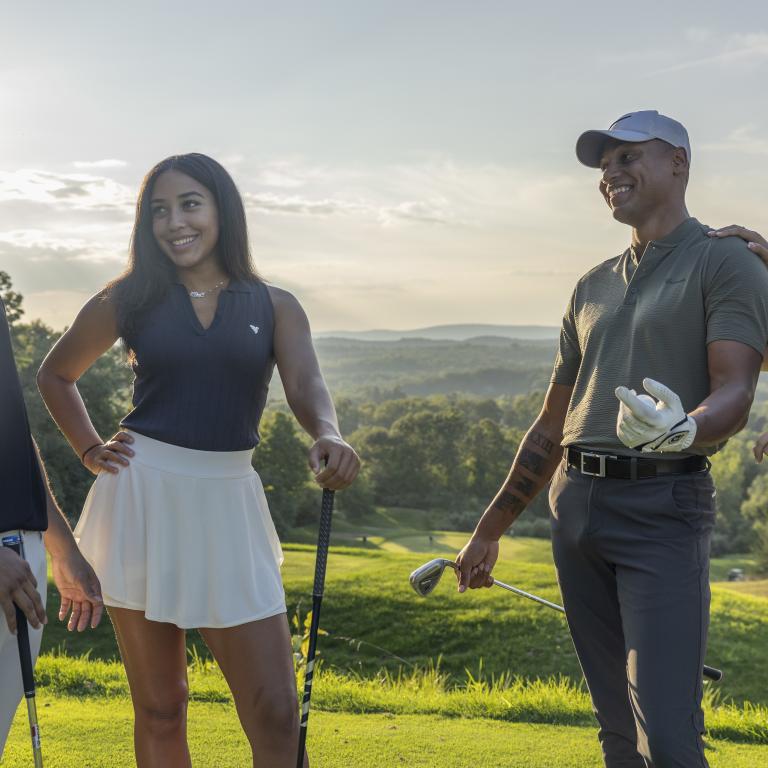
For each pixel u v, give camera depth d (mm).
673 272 2857
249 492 2740
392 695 5430
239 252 2791
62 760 3666
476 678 12695
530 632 14055
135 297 2723
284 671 2676
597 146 3023
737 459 88250
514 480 3379
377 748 4125
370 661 13617
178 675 2826
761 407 121500
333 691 5383
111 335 2846
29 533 2412
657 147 2900
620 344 2939
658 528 2789
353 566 19906
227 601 2641
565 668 12781
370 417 159000
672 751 2588
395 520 91125
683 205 2951
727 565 68625
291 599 15883
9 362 2373
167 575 2682
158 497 2684
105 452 2760
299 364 2791
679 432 2400
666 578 2746
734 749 4449
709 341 2742
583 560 3012
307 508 73625
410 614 14984
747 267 2729
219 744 3992
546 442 3340
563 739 4387
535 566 18438
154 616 2670
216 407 2689
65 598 2623
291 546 24328
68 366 2889
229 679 2703
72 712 4488
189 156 2766
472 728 4609
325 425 2623
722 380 2688
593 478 2926
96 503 2787
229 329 2711
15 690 2430
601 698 3082
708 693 6801
